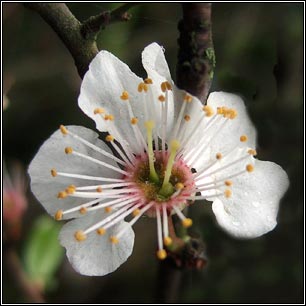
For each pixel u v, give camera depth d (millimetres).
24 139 156
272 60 97
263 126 94
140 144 81
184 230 77
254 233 77
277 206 78
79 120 154
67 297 148
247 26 125
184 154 81
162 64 77
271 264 126
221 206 78
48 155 78
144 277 154
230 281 127
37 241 104
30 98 155
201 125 79
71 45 79
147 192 80
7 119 153
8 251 100
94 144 79
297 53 102
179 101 78
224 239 119
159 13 133
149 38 134
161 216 80
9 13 134
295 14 123
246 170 77
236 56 120
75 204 78
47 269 104
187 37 74
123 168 82
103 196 79
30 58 146
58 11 80
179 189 79
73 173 79
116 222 78
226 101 79
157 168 81
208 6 74
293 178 114
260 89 91
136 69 134
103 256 77
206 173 80
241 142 79
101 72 78
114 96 79
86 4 119
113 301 152
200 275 125
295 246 125
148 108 79
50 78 153
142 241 156
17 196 100
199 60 74
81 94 78
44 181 78
